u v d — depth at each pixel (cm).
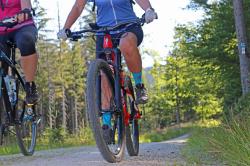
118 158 794
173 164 786
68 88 12094
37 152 1395
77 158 1008
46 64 11119
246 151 646
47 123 11381
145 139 6197
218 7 4122
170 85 9825
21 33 889
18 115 973
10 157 1145
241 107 1873
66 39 830
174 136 7631
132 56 793
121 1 812
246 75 3077
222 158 777
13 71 940
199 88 6600
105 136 739
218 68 4556
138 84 838
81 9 831
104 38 798
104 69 748
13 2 909
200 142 1198
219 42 4128
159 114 12200
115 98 770
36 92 973
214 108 9906
